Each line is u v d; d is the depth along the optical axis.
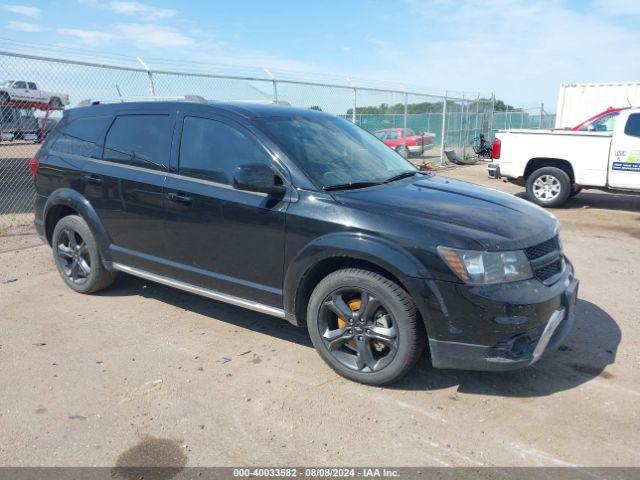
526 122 28.36
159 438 2.94
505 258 3.11
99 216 4.74
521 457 2.79
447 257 3.07
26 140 10.14
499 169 10.94
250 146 3.88
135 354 3.92
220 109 4.12
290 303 3.67
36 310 4.75
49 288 5.32
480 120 24.12
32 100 9.78
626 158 9.59
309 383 3.52
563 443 2.91
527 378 3.59
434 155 19.75
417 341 3.26
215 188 3.95
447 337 3.14
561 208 10.47
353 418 3.14
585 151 9.97
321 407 3.25
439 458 2.79
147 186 4.31
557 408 3.24
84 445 2.88
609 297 5.22
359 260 3.44
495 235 3.17
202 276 4.13
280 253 3.64
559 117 19.75
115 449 2.85
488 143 22.03
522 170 10.65
